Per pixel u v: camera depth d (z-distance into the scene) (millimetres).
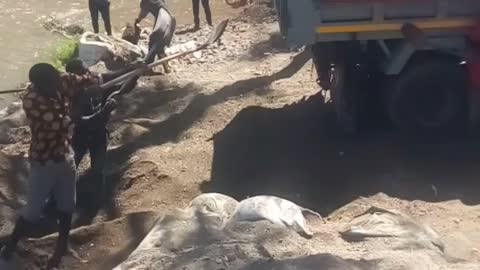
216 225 6672
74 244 7289
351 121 9242
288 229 6535
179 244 6387
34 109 6473
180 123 10141
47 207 7684
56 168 6641
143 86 11414
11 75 13719
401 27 8523
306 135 9477
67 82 7328
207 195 7207
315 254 5922
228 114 10289
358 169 8547
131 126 10039
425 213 7301
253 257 6008
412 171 8398
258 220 6613
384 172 8406
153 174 8812
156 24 12039
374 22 8508
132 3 17062
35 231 7750
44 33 15656
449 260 6098
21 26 15961
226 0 16125
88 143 8250
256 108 10242
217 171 8844
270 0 15211
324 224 6934
